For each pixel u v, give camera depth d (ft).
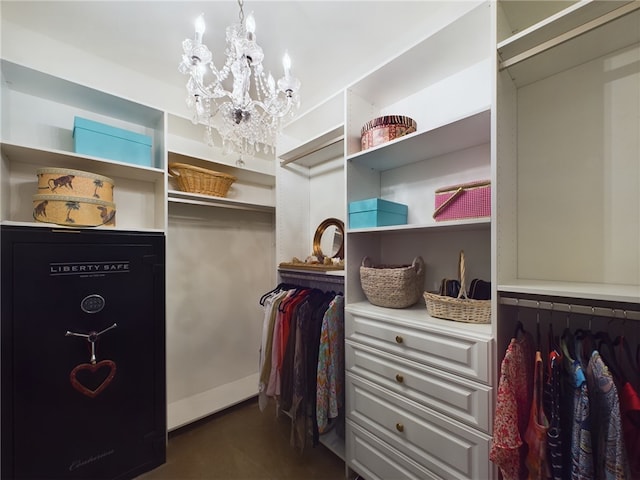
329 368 5.14
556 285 3.21
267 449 5.75
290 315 5.70
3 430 3.95
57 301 4.38
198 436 6.15
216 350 7.59
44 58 5.29
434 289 5.12
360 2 4.58
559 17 2.87
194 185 6.31
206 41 5.45
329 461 5.43
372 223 4.88
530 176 3.92
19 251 4.11
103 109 5.61
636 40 3.19
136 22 5.01
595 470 2.42
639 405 2.33
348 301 5.20
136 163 5.40
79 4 4.61
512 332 3.58
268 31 5.18
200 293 7.33
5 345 3.99
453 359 3.56
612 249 3.35
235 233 7.99
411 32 5.21
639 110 3.22
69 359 4.47
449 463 3.60
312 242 7.80
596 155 3.48
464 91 4.76
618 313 2.60
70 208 4.46
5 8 4.66
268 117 4.56
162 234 5.56
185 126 6.44
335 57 5.90
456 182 4.88
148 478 5.05
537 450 2.71
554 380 2.66
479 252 4.60
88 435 4.61
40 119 5.13
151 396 5.30
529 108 3.95
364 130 5.14
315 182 7.80
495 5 3.34
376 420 4.48
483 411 3.29
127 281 5.06
